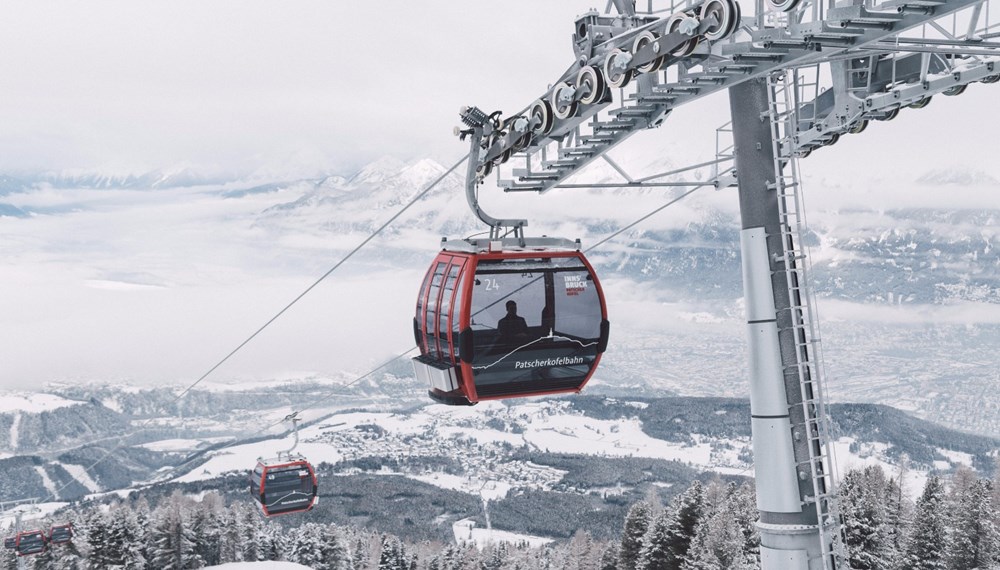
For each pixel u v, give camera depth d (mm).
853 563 47688
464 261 13727
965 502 49594
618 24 12438
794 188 13953
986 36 12555
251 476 36438
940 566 48062
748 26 11625
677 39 10086
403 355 15281
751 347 14117
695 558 53969
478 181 14758
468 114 14109
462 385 13969
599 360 14227
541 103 12961
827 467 13875
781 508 13883
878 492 56031
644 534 62781
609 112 12844
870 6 10109
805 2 11367
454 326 13641
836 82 17141
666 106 12383
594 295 14047
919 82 15305
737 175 14250
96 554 95375
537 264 13820
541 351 13812
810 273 13766
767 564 13961
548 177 15375
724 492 67000
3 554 93875
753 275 14047
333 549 106250
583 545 101188
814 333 13820
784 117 14016
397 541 110625
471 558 119562
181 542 105375
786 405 13906
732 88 14156
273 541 114438
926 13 9484
